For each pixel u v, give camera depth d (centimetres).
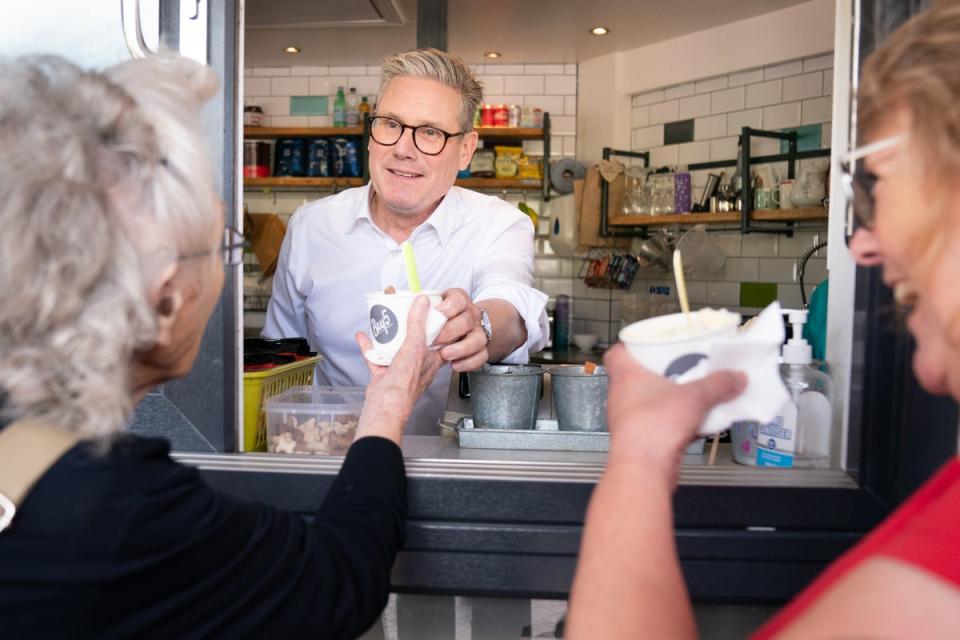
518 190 464
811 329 150
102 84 68
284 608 74
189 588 69
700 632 117
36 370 63
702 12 372
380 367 122
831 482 107
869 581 47
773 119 379
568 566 107
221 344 114
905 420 102
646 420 71
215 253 76
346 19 379
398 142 191
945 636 44
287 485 109
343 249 215
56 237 61
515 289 175
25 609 64
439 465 111
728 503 106
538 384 134
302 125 476
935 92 52
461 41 418
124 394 67
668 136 426
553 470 110
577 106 462
